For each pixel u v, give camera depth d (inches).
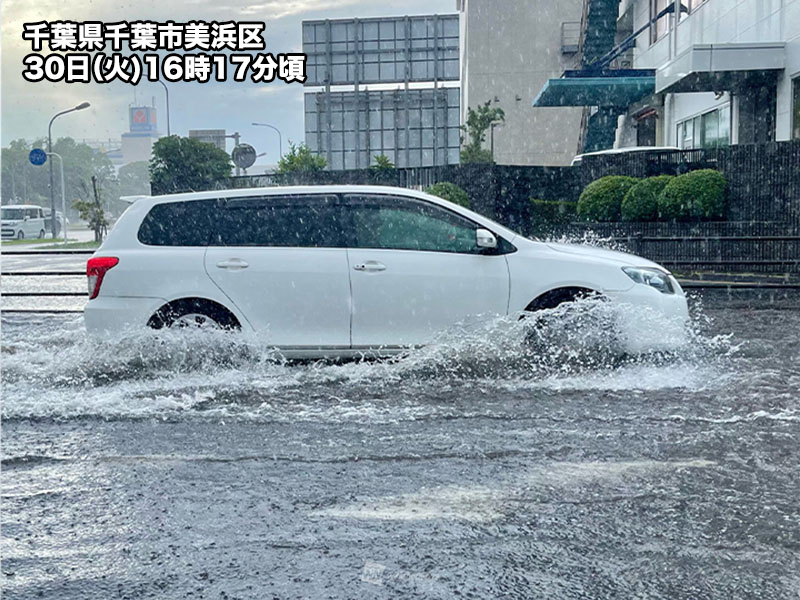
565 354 299.4
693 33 1045.8
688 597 126.2
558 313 299.6
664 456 195.3
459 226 305.3
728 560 138.6
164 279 298.5
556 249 309.9
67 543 147.9
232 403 251.4
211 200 308.8
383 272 298.4
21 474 186.4
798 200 674.2
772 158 689.6
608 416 232.1
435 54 2479.1
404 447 205.0
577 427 221.5
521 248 305.3
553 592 128.1
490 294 299.3
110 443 211.2
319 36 2514.8
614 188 770.8
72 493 173.6
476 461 193.0
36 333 410.9
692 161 778.2
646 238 679.1
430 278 298.2
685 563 137.6
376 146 2524.6
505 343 299.7
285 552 143.0
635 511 160.6
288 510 162.7
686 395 255.6
